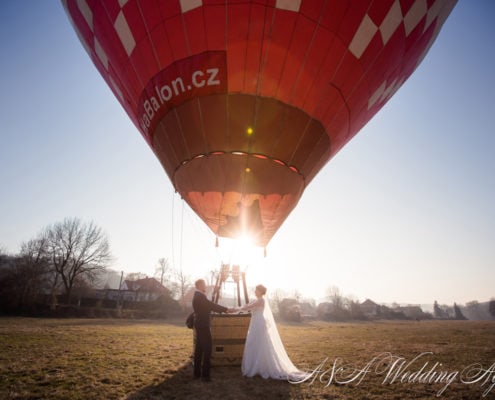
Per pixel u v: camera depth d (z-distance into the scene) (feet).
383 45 21.24
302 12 18.22
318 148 22.04
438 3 22.91
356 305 208.33
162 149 22.47
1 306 93.35
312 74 19.69
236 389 14.23
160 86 20.49
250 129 19.62
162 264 196.65
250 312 19.57
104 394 13.52
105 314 101.81
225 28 18.39
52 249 122.31
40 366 18.86
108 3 21.08
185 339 35.81
